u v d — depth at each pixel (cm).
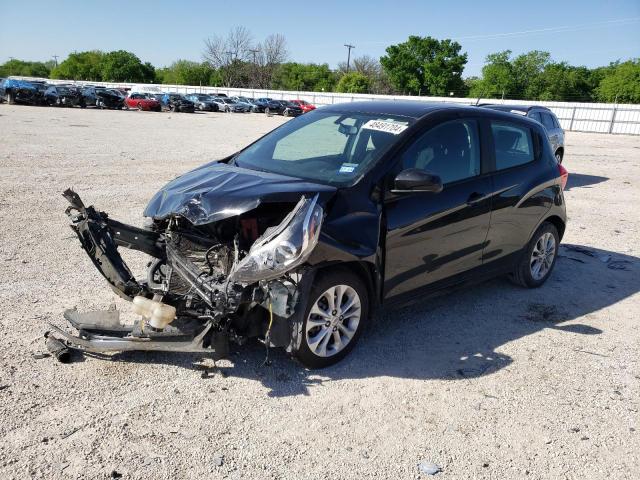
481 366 412
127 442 301
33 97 3847
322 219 339
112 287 385
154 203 402
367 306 408
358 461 300
